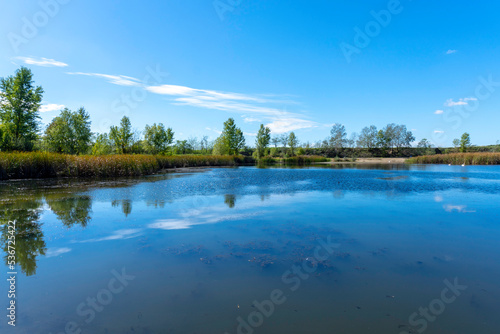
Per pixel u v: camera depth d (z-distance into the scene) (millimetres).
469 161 48156
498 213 10195
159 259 5941
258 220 9211
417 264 5664
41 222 9000
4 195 14211
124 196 13984
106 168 25328
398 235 7586
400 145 93188
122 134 40562
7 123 33500
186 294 4477
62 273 5281
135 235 7625
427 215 9883
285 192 15406
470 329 3568
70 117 42250
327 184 19141
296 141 79750
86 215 9922
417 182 20203
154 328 3586
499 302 4230
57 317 3852
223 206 11531
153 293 4508
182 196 14023
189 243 6945
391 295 4438
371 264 5664
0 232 7910
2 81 33562
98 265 5652
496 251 6402
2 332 3484
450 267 5523
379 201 12602
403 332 3492
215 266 5574
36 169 23641
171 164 41250
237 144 63031
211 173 29953
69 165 24625
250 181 21266
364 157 88375
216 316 3854
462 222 8914
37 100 35781
